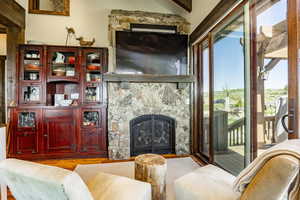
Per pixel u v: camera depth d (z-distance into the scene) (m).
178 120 3.79
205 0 3.23
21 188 1.14
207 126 3.37
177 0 3.83
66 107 3.48
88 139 3.57
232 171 2.51
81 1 3.95
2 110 4.79
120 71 3.64
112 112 3.54
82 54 3.60
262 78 1.94
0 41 4.77
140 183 1.46
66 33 3.90
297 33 1.50
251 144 2.11
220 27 2.78
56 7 3.90
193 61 3.83
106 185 1.46
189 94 3.83
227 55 2.61
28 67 3.46
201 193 1.35
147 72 3.71
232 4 2.36
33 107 3.38
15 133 3.34
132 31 3.72
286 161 0.94
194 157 3.58
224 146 2.71
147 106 3.70
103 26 4.01
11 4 3.30
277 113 1.72
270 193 0.98
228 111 2.60
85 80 3.60
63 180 0.89
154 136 3.75
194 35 3.64
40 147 3.42
